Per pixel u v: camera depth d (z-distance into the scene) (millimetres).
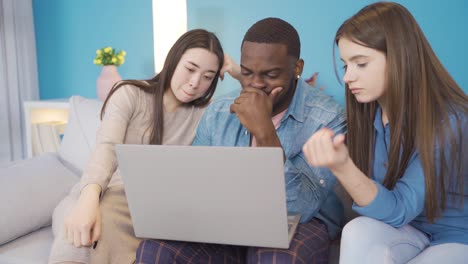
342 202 1401
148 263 1065
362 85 1048
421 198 982
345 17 2256
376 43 1013
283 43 1151
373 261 920
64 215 1373
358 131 1159
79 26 2957
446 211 1064
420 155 1000
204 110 1548
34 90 3154
